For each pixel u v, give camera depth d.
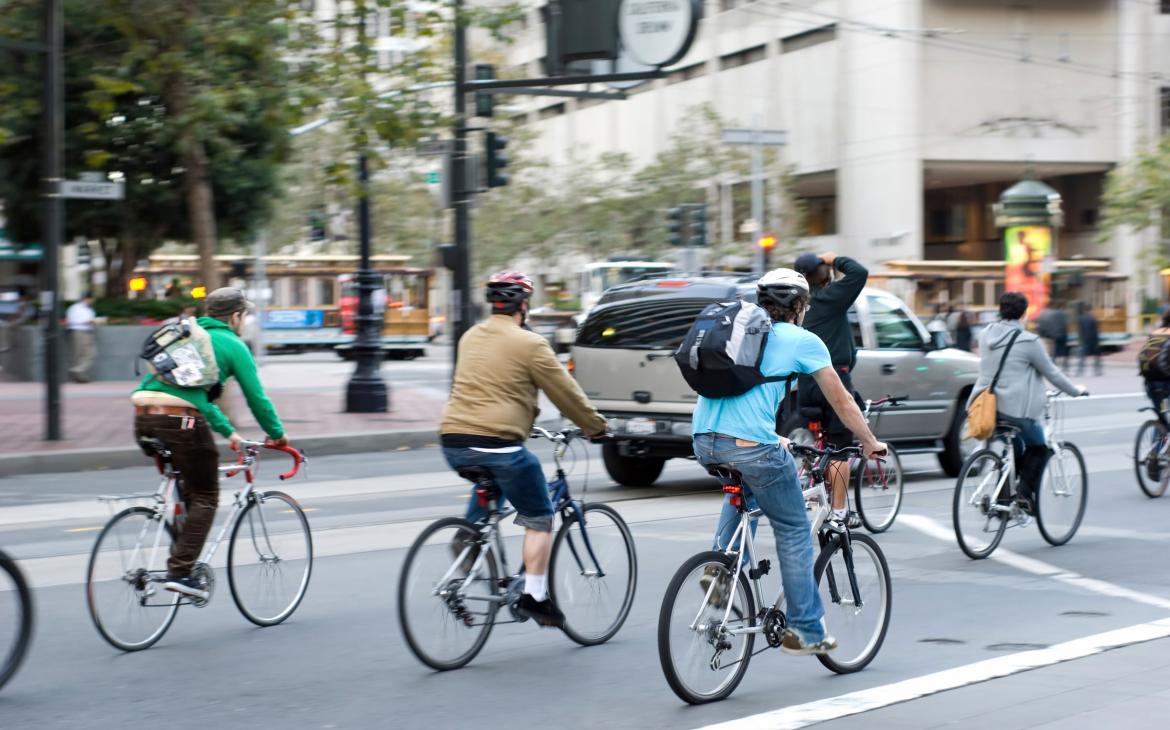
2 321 41.03
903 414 14.73
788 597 6.48
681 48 18.69
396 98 20.00
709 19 67.69
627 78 19.12
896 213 57.78
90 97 20.17
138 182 32.50
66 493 14.90
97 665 7.09
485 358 7.09
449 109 22.58
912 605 8.66
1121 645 7.48
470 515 7.28
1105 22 60.56
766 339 6.28
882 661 7.20
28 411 23.17
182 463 7.52
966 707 6.21
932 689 6.55
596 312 14.56
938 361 15.20
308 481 15.73
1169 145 51.91
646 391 13.98
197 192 20.19
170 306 33.91
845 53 60.00
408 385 33.72
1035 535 11.49
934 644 7.59
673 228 32.91
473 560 7.17
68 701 6.41
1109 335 55.91
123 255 36.81
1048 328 39.28
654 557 10.34
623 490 14.71
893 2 57.62
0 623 6.44
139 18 19.45
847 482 9.66
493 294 7.21
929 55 57.91
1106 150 60.88
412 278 51.91
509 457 7.03
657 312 14.12
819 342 6.27
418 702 6.40
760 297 6.45
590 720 6.09
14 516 12.87
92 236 34.81
